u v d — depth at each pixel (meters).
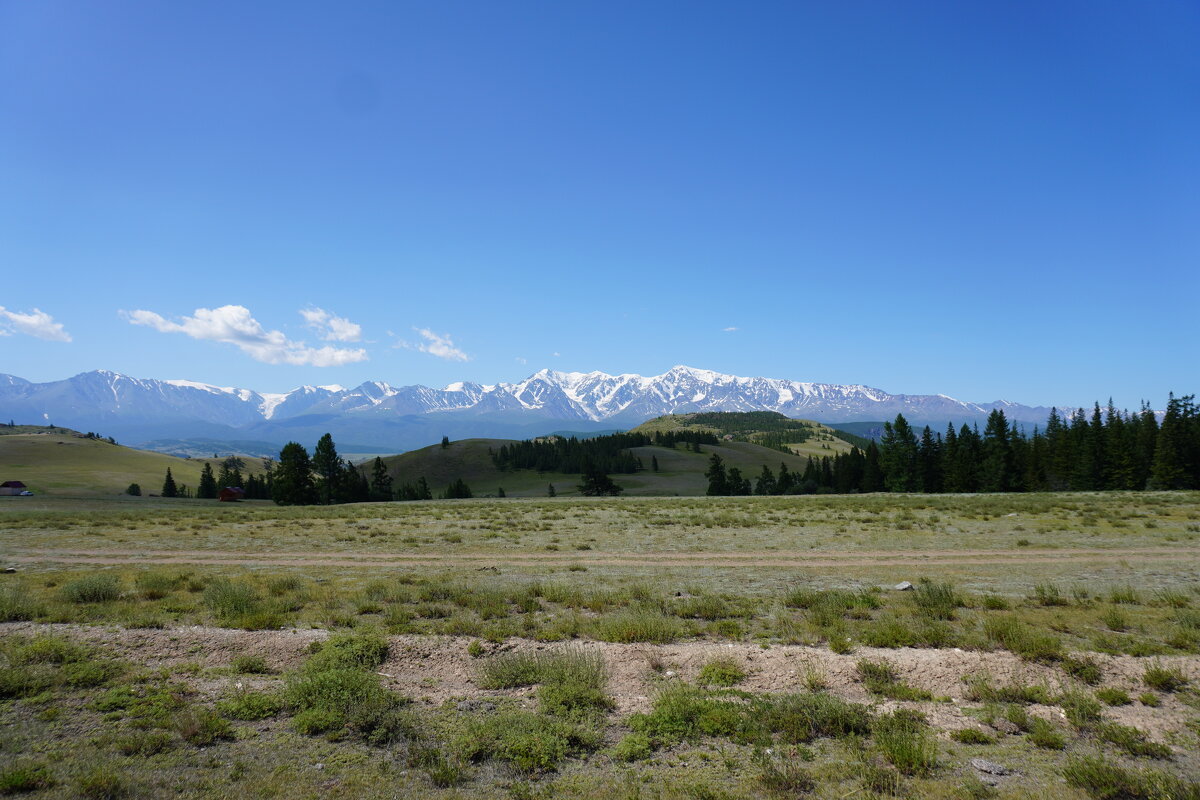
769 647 13.19
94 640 13.23
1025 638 12.93
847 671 11.84
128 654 12.67
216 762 8.60
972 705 10.63
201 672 12.12
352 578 22.45
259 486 155.00
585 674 11.42
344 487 122.88
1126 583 19.80
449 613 16.56
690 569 24.22
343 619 15.54
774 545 30.98
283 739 9.38
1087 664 11.73
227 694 11.05
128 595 18.47
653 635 13.85
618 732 9.79
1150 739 9.23
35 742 8.98
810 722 9.72
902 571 23.09
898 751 8.58
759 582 21.20
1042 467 103.56
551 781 8.23
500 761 8.75
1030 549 27.97
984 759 8.66
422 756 8.74
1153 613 15.75
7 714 9.88
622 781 8.22
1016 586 19.69
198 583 20.27
